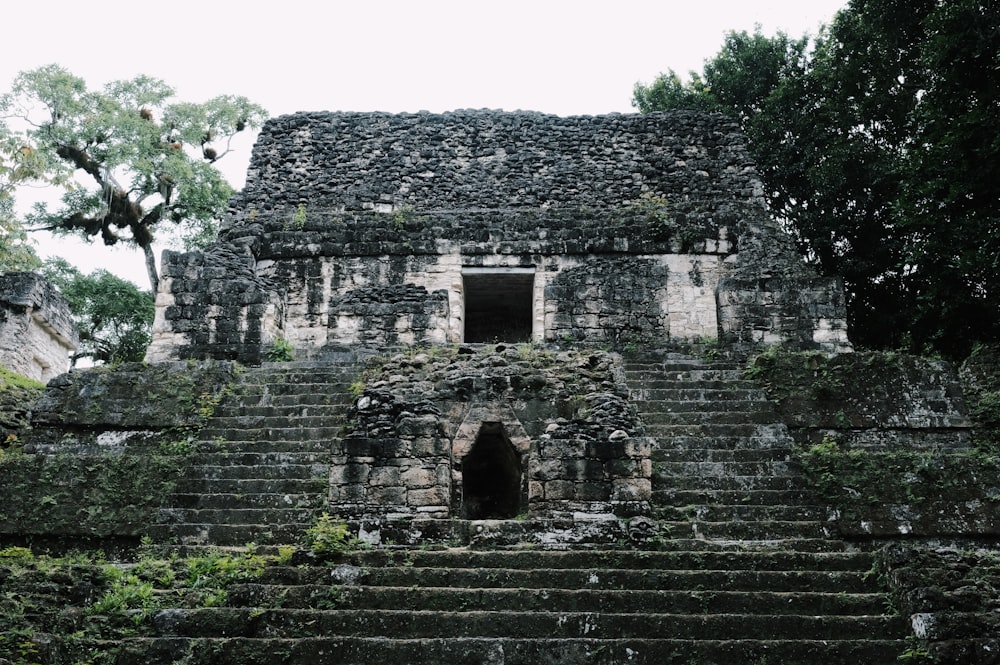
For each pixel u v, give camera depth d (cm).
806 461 1351
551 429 1275
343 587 1044
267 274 2184
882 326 2584
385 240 2194
